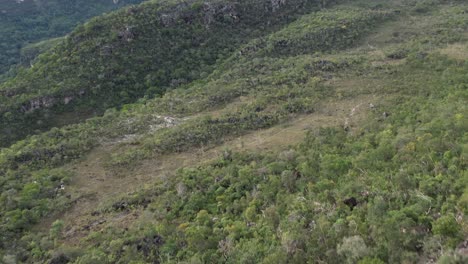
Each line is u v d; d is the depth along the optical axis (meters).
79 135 61.75
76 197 47.78
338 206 32.84
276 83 72.19
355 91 66.31
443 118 46.03
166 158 54.56
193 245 33.94
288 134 55.84
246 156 49.94
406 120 50.38
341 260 26.56
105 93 77.94
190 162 52.41
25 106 72.00
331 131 52.66
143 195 45.69
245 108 64.62
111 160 55.38
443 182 31.94
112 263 34.75
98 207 45.34
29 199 46.84
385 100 61.03
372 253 25.73
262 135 57.12
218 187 43.28
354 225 28.98
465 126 41.97
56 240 40.19
